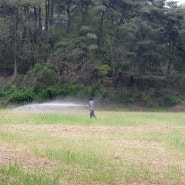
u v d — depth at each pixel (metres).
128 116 35.41
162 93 57.34
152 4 58.50
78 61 53.75
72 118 28.55
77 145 15.95
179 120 32.34
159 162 13.20
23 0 50.78
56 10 60.88
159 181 10.52
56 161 12.30
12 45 54.38
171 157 14.23
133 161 13.09
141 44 52.97
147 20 57.28
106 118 30.53
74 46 53.78
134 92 55.53
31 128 21.94
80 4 57.78
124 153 14.67
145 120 30.94
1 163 11.46
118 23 61.97
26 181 9.25
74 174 10.58
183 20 57.59
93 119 28.94
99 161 12.43
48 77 51.72
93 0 55.94
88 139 18.20
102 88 53.56
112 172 10.88
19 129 21.22
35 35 57.00
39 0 52.03
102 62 55.00
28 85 51.41
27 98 49.25
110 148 15.62
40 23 57.19
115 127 24.33
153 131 22.66
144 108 53.38
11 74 57.81
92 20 59.34
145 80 57.78
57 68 53.06
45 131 20.64
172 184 10.28
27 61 57.06
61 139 17.61
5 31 53.22
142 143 17.73
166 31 57.22
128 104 53.69
